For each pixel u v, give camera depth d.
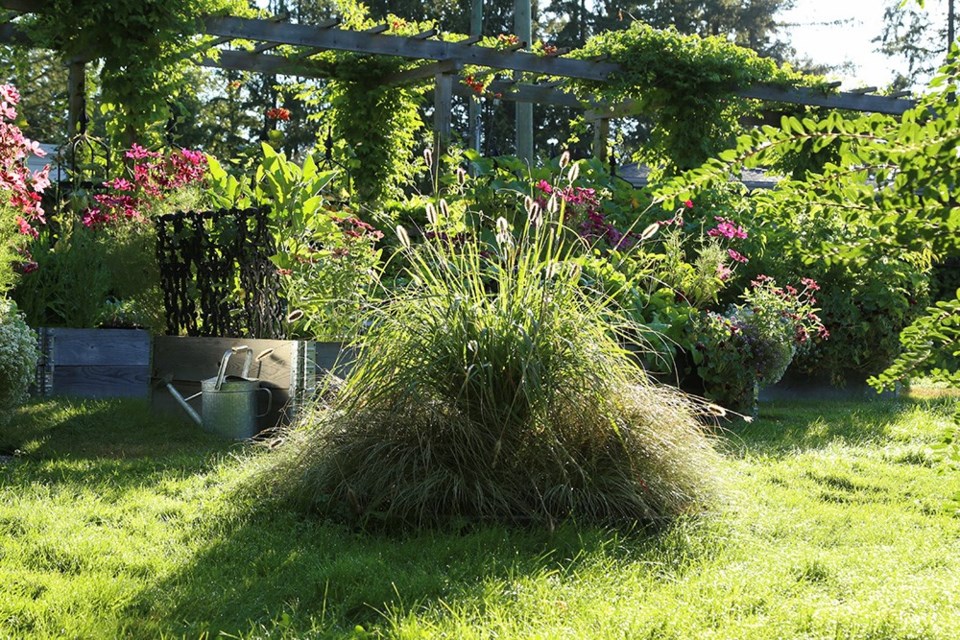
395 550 3.32
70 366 6.96
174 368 5.99
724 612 2.65
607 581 2.99
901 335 1.92
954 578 3.00
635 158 13.10
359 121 12.48
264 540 3.42
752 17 32.53
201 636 2.52
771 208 1.81
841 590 2.95
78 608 2.70
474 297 4.02
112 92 9.45
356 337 4.18
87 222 7.40
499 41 11.22
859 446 5.73
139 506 3.82
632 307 6.54
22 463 4.52
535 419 3.78
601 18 30.36
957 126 1.55
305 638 2.47
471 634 2.44
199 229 6.27
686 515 3.71
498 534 3.47
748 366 6.71
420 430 3.82
